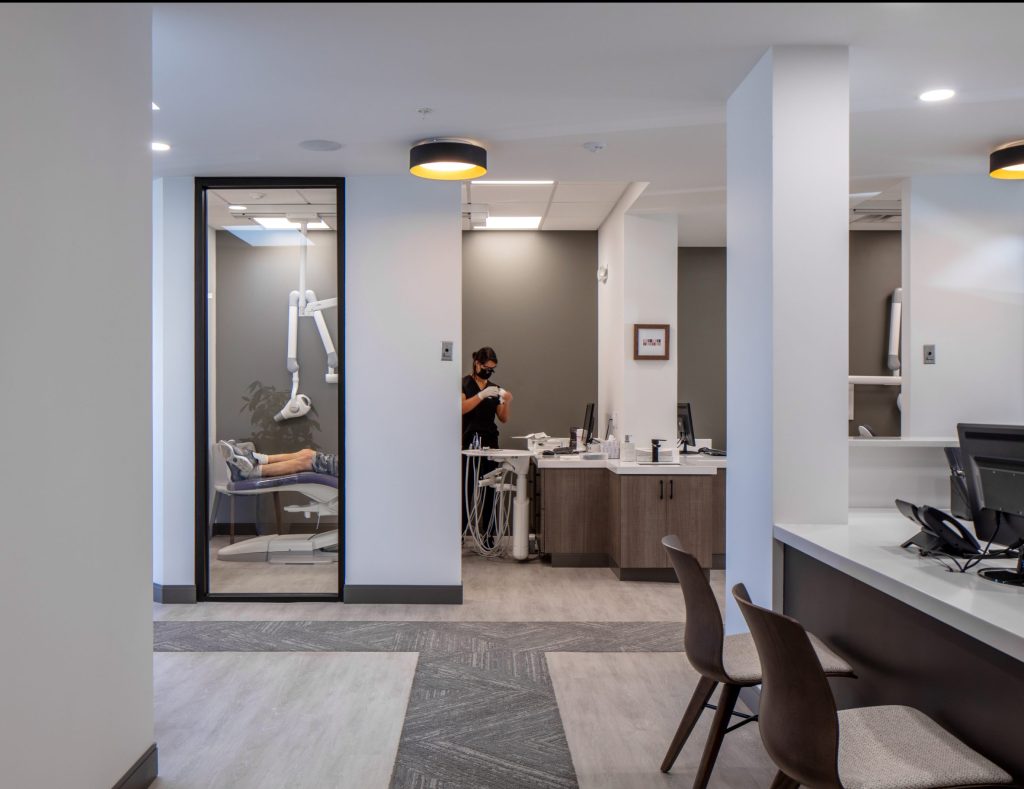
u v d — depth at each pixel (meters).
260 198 4.53
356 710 2.97
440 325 4.48
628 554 5.05
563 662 3.52
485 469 6.24
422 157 3.71
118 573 2.21
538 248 6.94
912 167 4.22
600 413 6.79
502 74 2.91
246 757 2.58
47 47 1.84
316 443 4.55
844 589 2.33
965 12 2.40
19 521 1.74
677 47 2.65
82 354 2.00
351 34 2.53
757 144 2.82
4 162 1.68
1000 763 1.62
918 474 3.16
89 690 2.05
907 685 1.99
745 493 2.99
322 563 4.58
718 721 2.23
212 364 4.55
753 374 2.88
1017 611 1.63
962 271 4.39
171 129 3.58
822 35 2.57
